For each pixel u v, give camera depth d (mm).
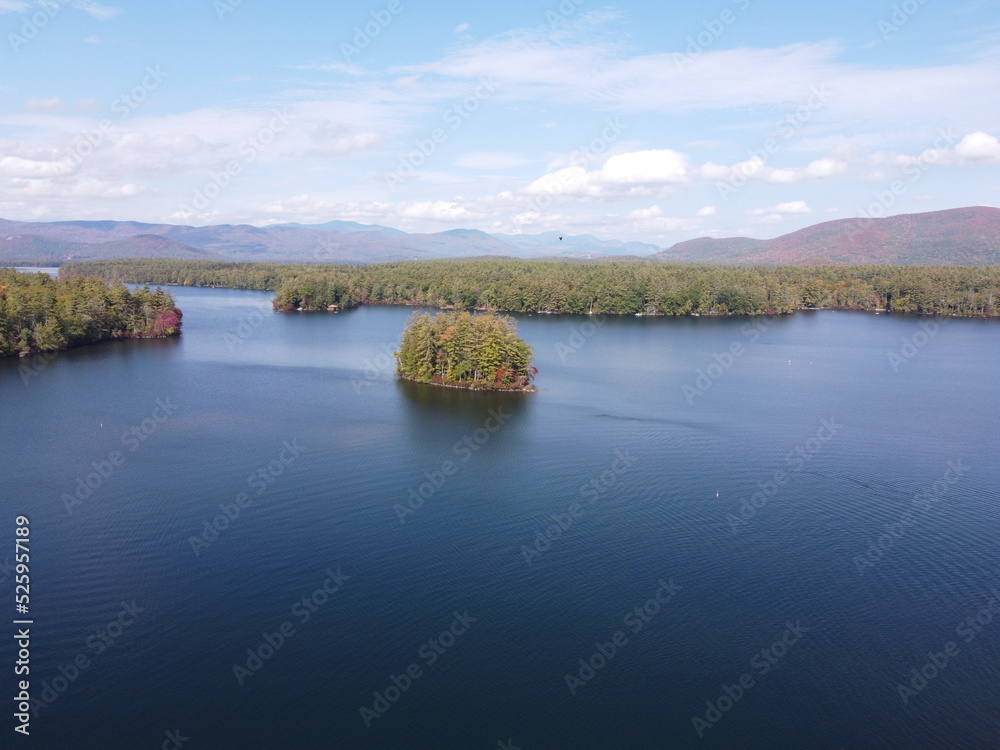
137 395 141000
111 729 50188
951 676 57219
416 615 64500
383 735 50094
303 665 57344
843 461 106312
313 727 50781
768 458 107688
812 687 55656
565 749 49125
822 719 52375
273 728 50531
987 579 71562
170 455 104625
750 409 138250
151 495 89438
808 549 77875
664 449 111500
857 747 49844
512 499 90688
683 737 50469
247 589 68062
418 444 112188
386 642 60562
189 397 140250
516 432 119562
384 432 118562
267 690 54406
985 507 89125
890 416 133625
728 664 58500
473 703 53500
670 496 92312
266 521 82625
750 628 63312
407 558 74750
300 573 71312
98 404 133250
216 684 54969
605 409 136750
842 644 61031
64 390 144000
